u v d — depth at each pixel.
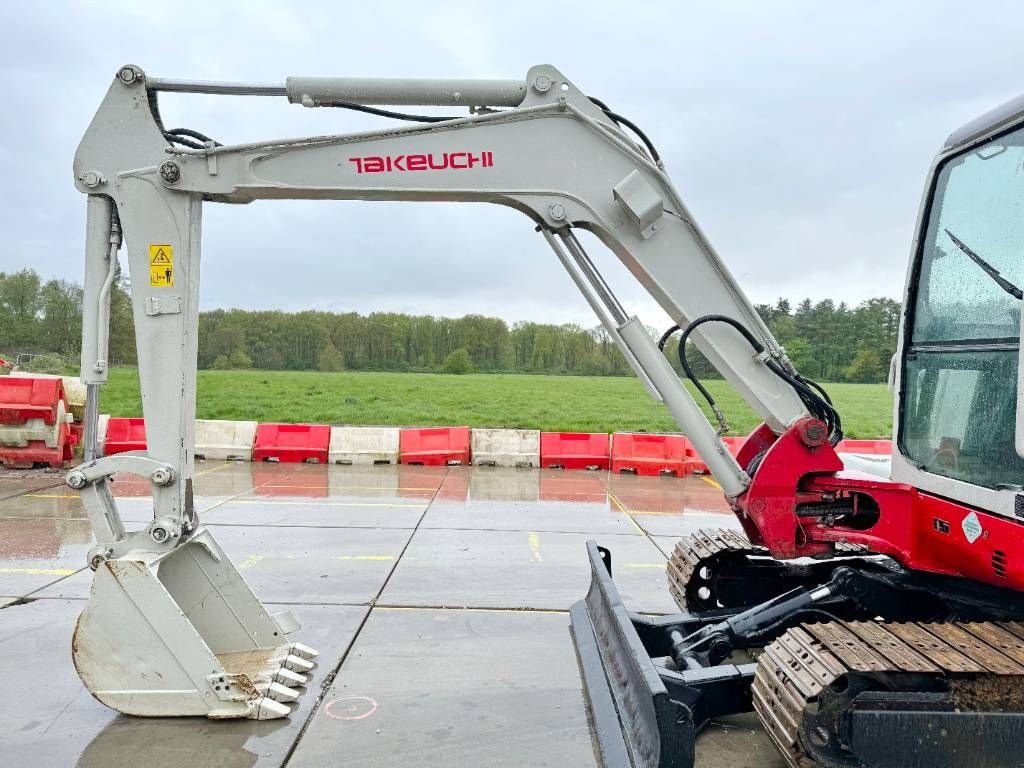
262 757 3.62
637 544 8.08
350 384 32.06
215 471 12.33
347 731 3.89
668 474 13.06
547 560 7.30
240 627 4.65
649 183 4.02
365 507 9.66
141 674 3.96
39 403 11.31
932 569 3.66
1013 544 3.05
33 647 4.89
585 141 4.05
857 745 2.88
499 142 4.05
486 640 5.20
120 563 3.91
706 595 5.41
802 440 3.85
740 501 4.03
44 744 3.71
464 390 30.97
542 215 4.07
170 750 3.67
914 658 3.00
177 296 4.06
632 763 3.25
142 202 4.04
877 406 27.16
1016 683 2.94
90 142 4.02
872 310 26.64
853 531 3.80
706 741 3.91
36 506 9.02
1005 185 3.17
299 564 6.97
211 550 4.52
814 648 3.17
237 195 4.10
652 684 3.02
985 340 3.26
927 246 3.68
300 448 13.35
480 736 3.87
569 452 13.62
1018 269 3.07
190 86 4.05
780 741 3.06
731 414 25.56
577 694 4.38
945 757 2.88
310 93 4.09
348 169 4.06
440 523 8.82
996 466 3.18
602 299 4.12
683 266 4.06
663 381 4.04
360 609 5.77
